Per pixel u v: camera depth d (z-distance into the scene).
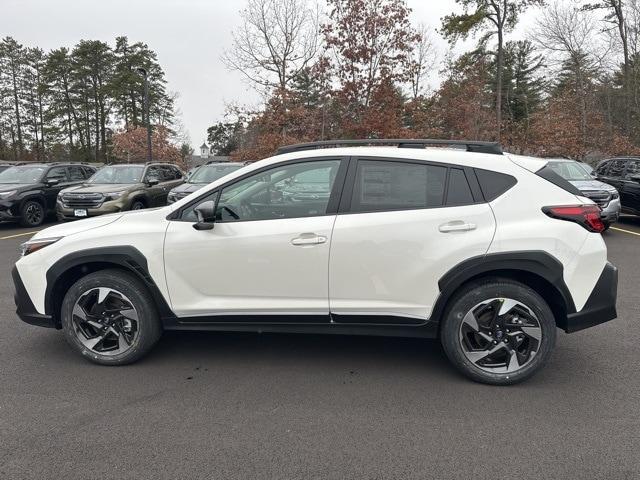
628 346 4.39
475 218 3.53
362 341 4.56
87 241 3.84
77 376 3.78
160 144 37.09
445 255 3.51
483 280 3.58
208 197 3.85
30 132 59.94
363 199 3.68
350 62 17.58
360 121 17.58
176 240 3.77
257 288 3.75
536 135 27.17
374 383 3.68
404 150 3.74
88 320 3.92
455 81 29.56
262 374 3.84
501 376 3.58
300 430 3.03
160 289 3.82
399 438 2.94
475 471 2.62
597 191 10.35
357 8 17.03
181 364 4.02
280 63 24.16
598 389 3.56
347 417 3.18
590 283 3.53
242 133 35.00
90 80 56.25
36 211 12.87
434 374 3.84
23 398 3.42
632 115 26.84
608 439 2.91
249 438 2.94
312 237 3.63
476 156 3.69
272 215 3.78
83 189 11.86
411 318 3.66
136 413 3.22
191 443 2.88
